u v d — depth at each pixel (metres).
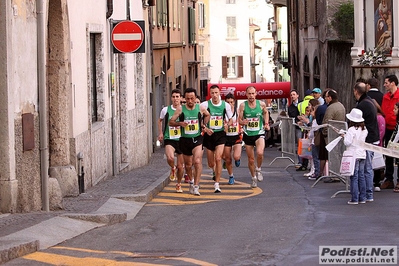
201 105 20.20
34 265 11.07
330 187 21.00
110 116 23.88
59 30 18.14
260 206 17.33
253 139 21.72
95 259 11.45
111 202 17.25
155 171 25.75
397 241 12.40
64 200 17.55
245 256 11.52
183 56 56.47
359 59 35.25
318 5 44.09
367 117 18.84
